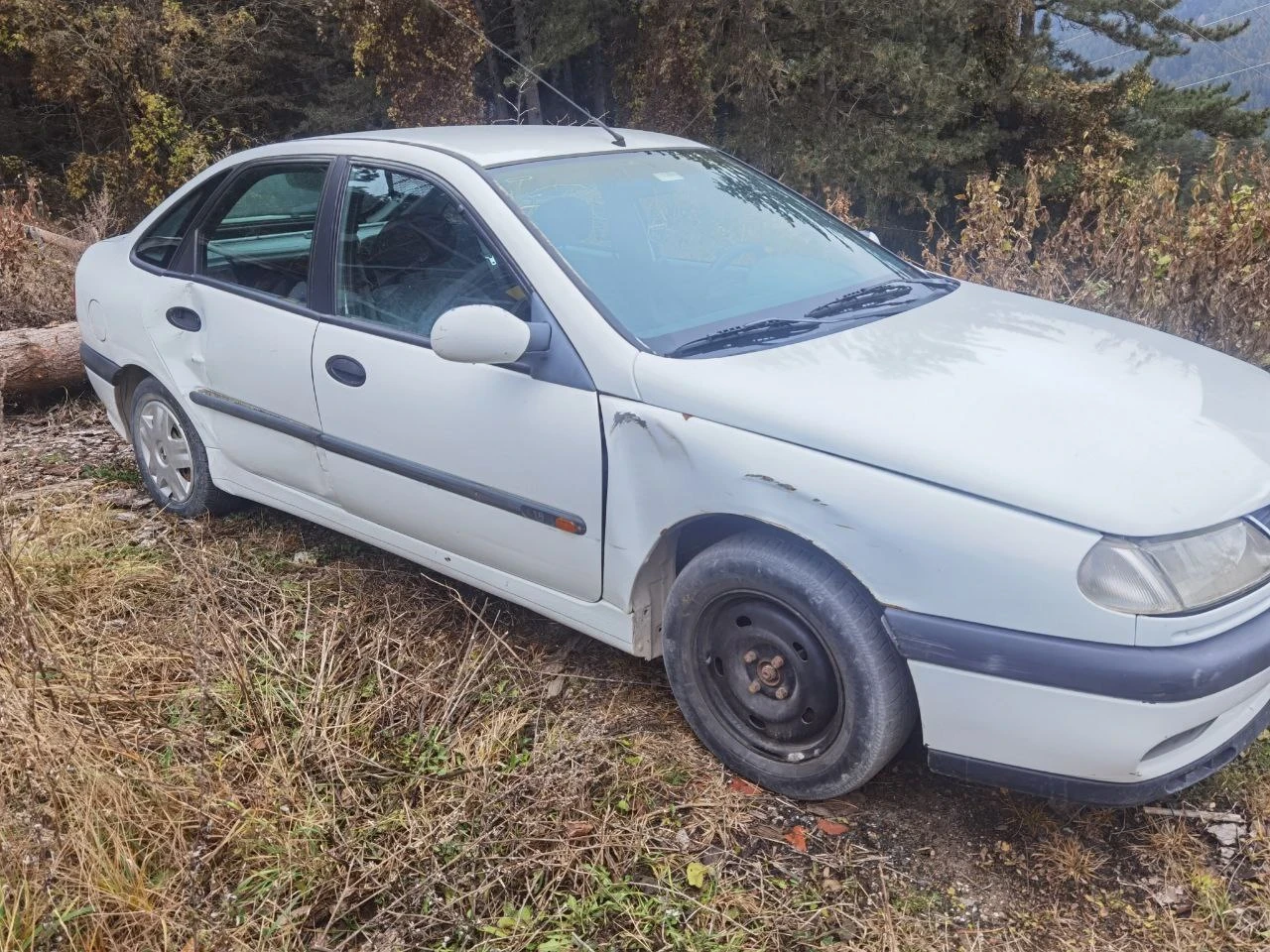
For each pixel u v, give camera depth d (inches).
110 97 719.7
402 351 130.6
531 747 119.3
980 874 101.1
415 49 594.9
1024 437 98.3
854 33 789.9
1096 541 89.6
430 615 144.6
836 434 99.7
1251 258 193.8
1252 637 92.0
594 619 120.8
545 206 127.2
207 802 105.0
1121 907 97.2
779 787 110.0
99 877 95.4
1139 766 91.8
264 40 776.9
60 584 149.2
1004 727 94.8
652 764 115.2
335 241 140.9
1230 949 92.0
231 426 158.7
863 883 100.1
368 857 102.7
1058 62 943.7
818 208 158.2
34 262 306.3
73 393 255.1
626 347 112.7
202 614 139.6
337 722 121.4
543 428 117.2
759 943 93.1
